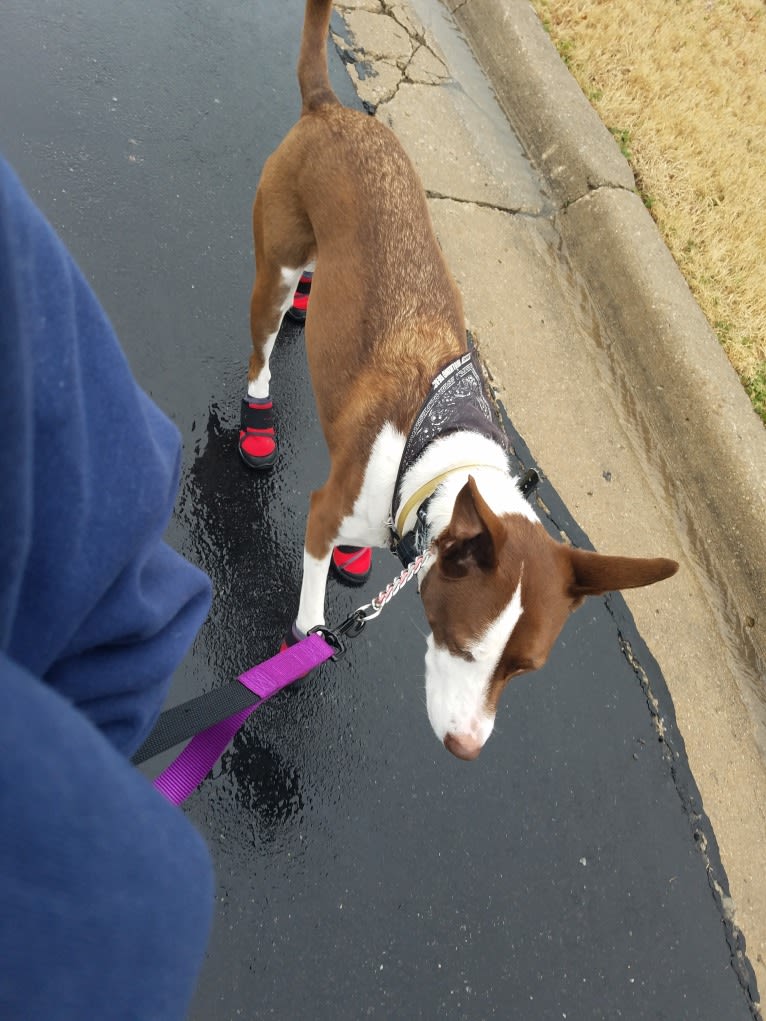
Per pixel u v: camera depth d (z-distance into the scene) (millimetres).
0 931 538
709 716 3621
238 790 2609
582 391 4332
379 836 2715
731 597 4055
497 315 4336
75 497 711
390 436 2602
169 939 705
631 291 4625
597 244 4820
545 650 2334
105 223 3564
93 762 604
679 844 3203
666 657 3672
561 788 3102
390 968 2508
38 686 573
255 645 2963
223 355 3498
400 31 5254
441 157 4801
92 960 612
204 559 3033
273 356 3650
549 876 2898
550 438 4070
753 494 4059
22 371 557
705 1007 2916
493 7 5566
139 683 958
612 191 4922
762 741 3715
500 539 2168
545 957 2746
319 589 2816
